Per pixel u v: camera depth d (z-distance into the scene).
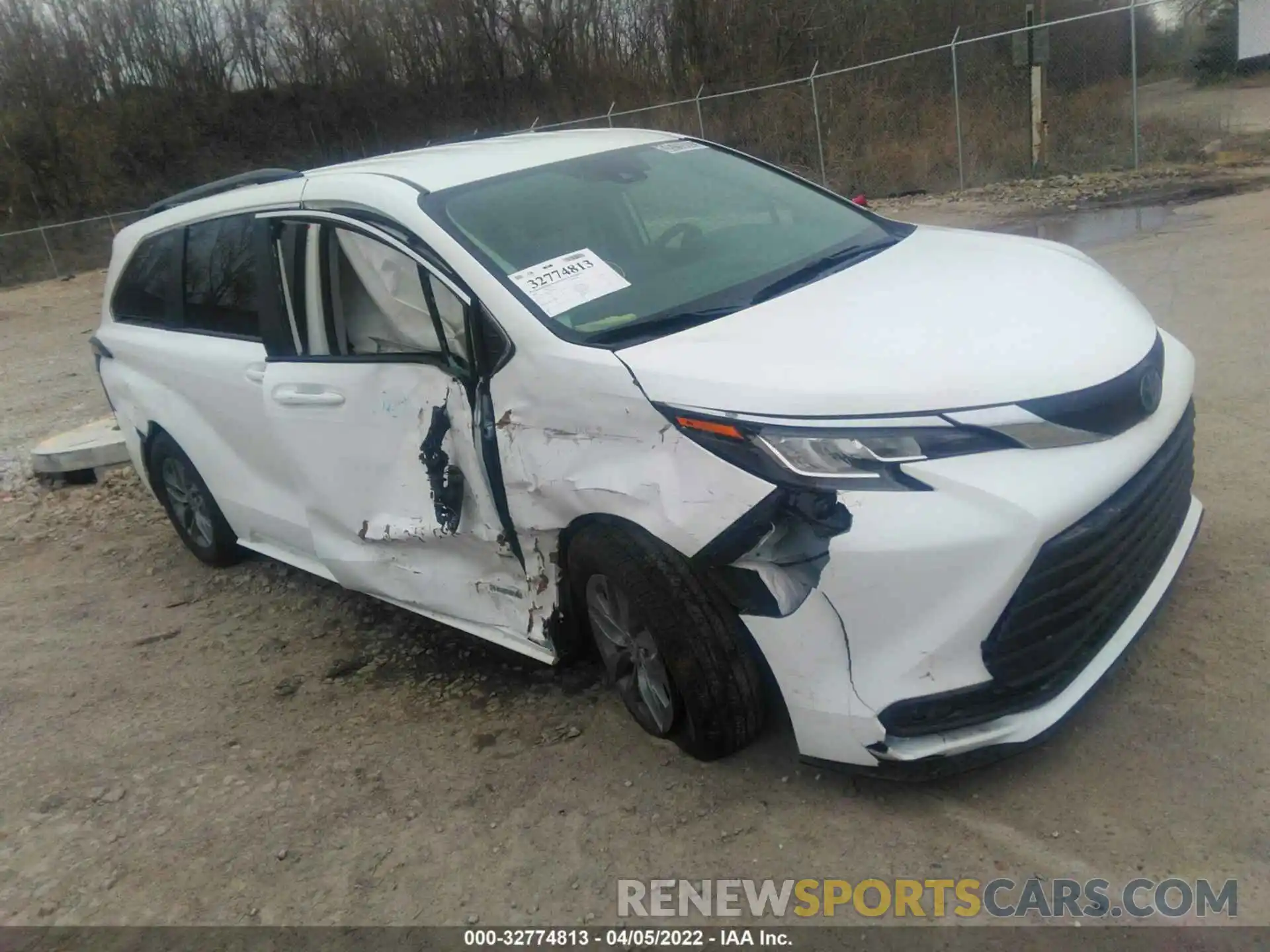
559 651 3.39
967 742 2.64
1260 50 17.03
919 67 18.64
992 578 2.52
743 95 19.62
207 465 4.83
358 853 3.08
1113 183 13.20
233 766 3.64
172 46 33.91
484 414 3.25
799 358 2.79
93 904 3.06
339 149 34.66
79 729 4.07
